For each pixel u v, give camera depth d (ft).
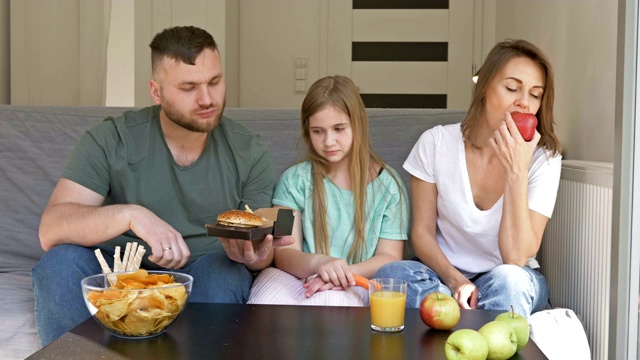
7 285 6.41
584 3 7.56
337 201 6.66
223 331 4.44
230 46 14.89
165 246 5.15
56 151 7.43
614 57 6.53
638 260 5.02
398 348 4.17
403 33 15.93
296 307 5.05
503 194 6.17
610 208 5.58
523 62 6.13
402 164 7.36
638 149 4.97
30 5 9.67
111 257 6.15
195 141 6.24
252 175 6.54
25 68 9.71
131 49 11.66
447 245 6.60
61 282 5.35
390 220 6.62
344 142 6.45
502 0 14.05
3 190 7.36
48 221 5.65
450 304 4.52
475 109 6.40
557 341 5.54
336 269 5.87
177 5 13.79
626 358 5.09
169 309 4.25
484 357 3.98
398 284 4.62
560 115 8.51
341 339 4.32
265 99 16.19
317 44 16.10
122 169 6.10
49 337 5.43
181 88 5.79
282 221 5.42
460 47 15.80
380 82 16.06
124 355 3.99
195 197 6.27
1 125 7.48
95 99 9.77
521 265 6.03
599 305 5.79
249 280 6.04
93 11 9.70
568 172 6.72
